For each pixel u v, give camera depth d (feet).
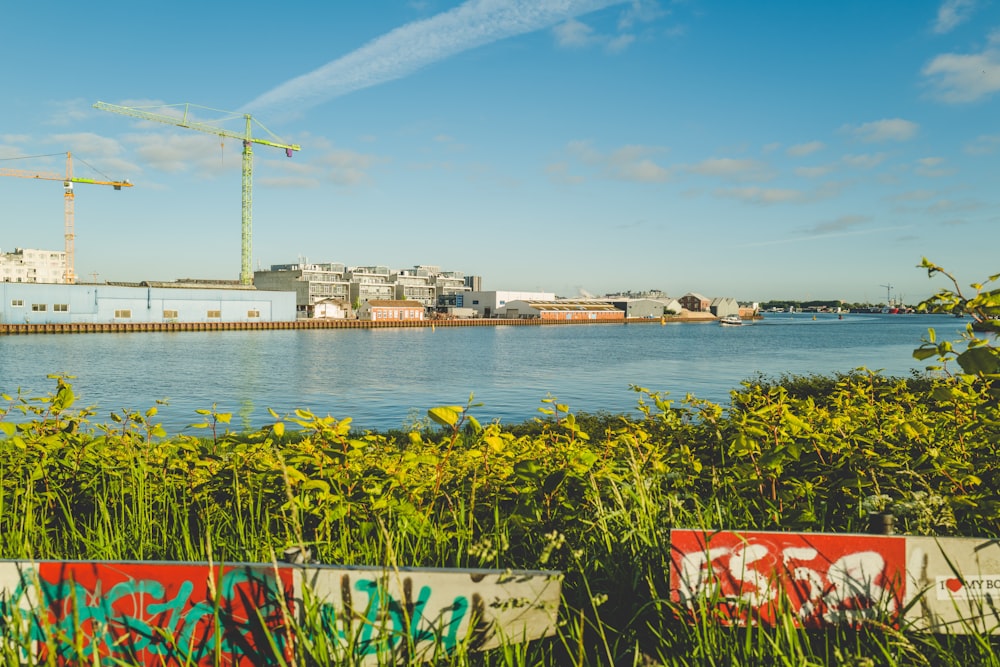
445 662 7.29
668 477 12.48
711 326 598.75
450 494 12.02
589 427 36.50
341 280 536.42
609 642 8.34
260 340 282.36
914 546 7.68
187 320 336.08
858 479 11.07
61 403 13.91
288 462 11.62
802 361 192.95
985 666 6.73
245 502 12.51
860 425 13.20
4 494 12.35
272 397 111.86
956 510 10.08
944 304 9.10
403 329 445.37
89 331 294.66
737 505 11.41
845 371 152.15
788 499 11.20
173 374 145.38
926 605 7.55
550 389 125.39
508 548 10.83
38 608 7.01
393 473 11.84
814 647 7.56
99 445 13.94
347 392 120.06
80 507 13.33
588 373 157.07
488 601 7.38
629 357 209.87
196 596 7.13
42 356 184.24
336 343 274.77
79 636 6.22
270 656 6.99
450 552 10.61
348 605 7.13
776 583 7.70
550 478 11.22
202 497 12.70
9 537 10.88
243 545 10.76
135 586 7.14
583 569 9.71
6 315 274.16
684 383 134.62
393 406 103.35
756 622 7.64
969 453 12.21
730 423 13.35
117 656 7.02
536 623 7.42
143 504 12.25
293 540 10.03
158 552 11.12
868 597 7.63
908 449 12.50
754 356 215.10
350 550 10.39
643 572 9.13
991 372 8.49
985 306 8.68
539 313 580.30
